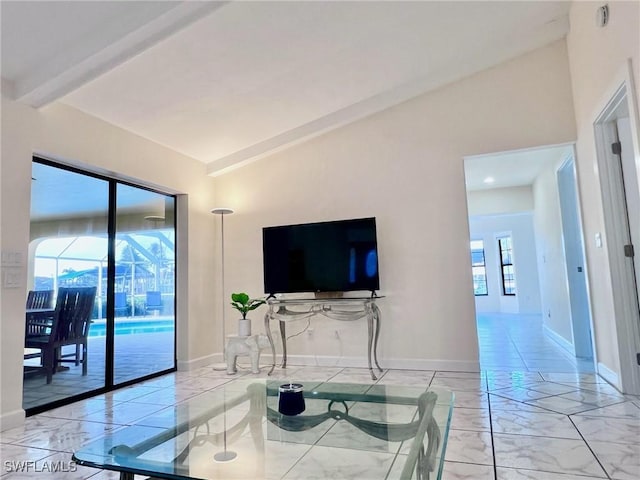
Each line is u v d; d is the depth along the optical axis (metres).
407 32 3.39
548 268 6.05
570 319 4.74
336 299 4.19
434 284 4.14
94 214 3.71
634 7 2.32
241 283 4.92
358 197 4.49
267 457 1.71
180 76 3.27
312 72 3.63
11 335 2.80
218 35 2.88
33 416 2.96
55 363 3.28
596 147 3.19
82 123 3.44
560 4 3.55
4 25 2.44
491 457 2.07
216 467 1.61
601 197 3.17
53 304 3.30
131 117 3.68
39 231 3.23
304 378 3.89
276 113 4.21
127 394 3.54
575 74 3.65
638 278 3.06
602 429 2.39
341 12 2.95
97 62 2.72
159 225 4.48
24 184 2.96
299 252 4.37
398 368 4.18
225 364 4.70
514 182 7.04
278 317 4.34
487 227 10.27
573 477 1.85
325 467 1.61
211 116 3.98
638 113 2.35
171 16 2.47
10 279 2.82
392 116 4.43
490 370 4.00
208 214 5.00
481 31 3.66
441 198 4.19
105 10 2.49
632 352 3.07
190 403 2.47
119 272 3.93
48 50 2.71
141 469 1.56
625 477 1.83
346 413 2.17
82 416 2.95
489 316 9.57
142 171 4.05
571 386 3.33
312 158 4.72
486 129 4.09
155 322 4.32
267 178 4.90
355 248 4.18
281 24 2.92
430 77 4.21
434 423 1.86
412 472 1.45
